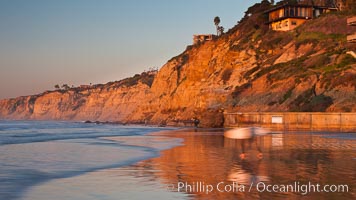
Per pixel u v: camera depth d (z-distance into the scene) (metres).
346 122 67.94
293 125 73.31
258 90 89.94
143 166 23.53
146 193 15.70
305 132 65.75
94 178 19.38
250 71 101.31
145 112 156.62
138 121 151.62
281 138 48.25
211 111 96.81
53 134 66.62
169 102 135.38
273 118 76.00
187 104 125.25
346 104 70.81
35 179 19.12
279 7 113.19
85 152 32.81
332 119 69.31
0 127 115.62
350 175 18.95
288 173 19.67
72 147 37.88
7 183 17.97
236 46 112.94
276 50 105.12
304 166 22.17
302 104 76.88
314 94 77.06
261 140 44.59
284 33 109.25
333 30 98.75
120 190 16.31
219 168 21.88
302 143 39.56
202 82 120.81
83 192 15.99
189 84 127.94
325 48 92.19
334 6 125.31
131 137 56.78
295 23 110.81
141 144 41.66
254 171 20.53
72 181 18.50
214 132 71.12
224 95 103.12
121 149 35.62
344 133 62.31
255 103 86.94
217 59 120.94
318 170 20.62
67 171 21.75
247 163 23.83
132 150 34.56
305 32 102.94
